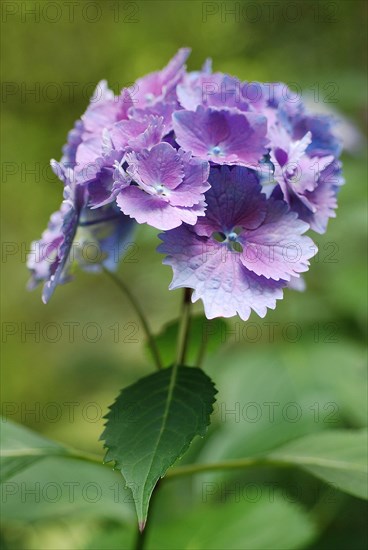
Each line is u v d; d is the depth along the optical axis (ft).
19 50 6.97
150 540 2.62
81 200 2.05
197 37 7.01
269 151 2.03
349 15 6.10
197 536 2.63
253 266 1.94
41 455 2.21
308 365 3.24
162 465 1.92
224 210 1.98
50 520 2.91
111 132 2.01
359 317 3.69
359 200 3.63
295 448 2.26
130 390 2.00
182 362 2.15
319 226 2.08
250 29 6.71
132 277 5.49
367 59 6.07
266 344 3.87
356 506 3.07
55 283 2.06
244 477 3.13
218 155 2.00
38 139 6.95
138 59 7.16
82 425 4.27
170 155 1.95
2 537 3.24
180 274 1.93
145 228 2.57
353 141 3.84
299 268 1.96
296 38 6.46
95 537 2.72
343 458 2.21
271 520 2.63
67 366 4.62
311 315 3.67
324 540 2.94
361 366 3.26
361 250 3.84
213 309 1.92
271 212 1.99
